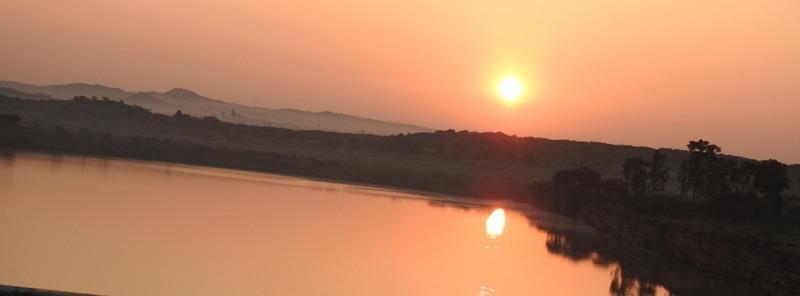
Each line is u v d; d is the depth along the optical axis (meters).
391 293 32.91
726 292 39.03
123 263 33.97
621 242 65.38
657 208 70.38
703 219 65.44
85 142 120.88
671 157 198.25
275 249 41.81
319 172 139.50
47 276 30.16
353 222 60.75
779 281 35.25
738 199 61.19
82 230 42.00
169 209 56.12
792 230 57.47
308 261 38.94
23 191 58.06
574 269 45.31
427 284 35.81
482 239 57.50
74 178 73.38
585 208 90.56
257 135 199.50
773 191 61.59
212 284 31.31
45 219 44.78
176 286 30.41
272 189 89.06
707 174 76.00
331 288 32.69
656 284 41.28
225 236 44.91
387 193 108.31
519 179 170.50
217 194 73.50
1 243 36.19
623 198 91.44
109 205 54.69
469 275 39.50
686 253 51.75
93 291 28.36
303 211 65.50
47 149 113.50
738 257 43.84
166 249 38.44
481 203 109.12
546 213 99.94
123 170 91.88
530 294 36.03
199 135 183.38
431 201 101.00
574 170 114.62
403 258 43.44
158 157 126.12
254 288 31.25
